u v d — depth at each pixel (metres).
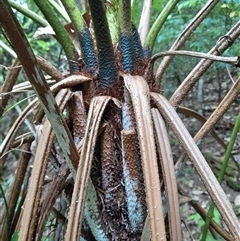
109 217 0.43
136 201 0.42
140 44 0.46
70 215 0.33
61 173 0.42
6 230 0.49
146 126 0.36
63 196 0.50
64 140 0.34
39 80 0.30
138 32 0.51
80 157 0.35
